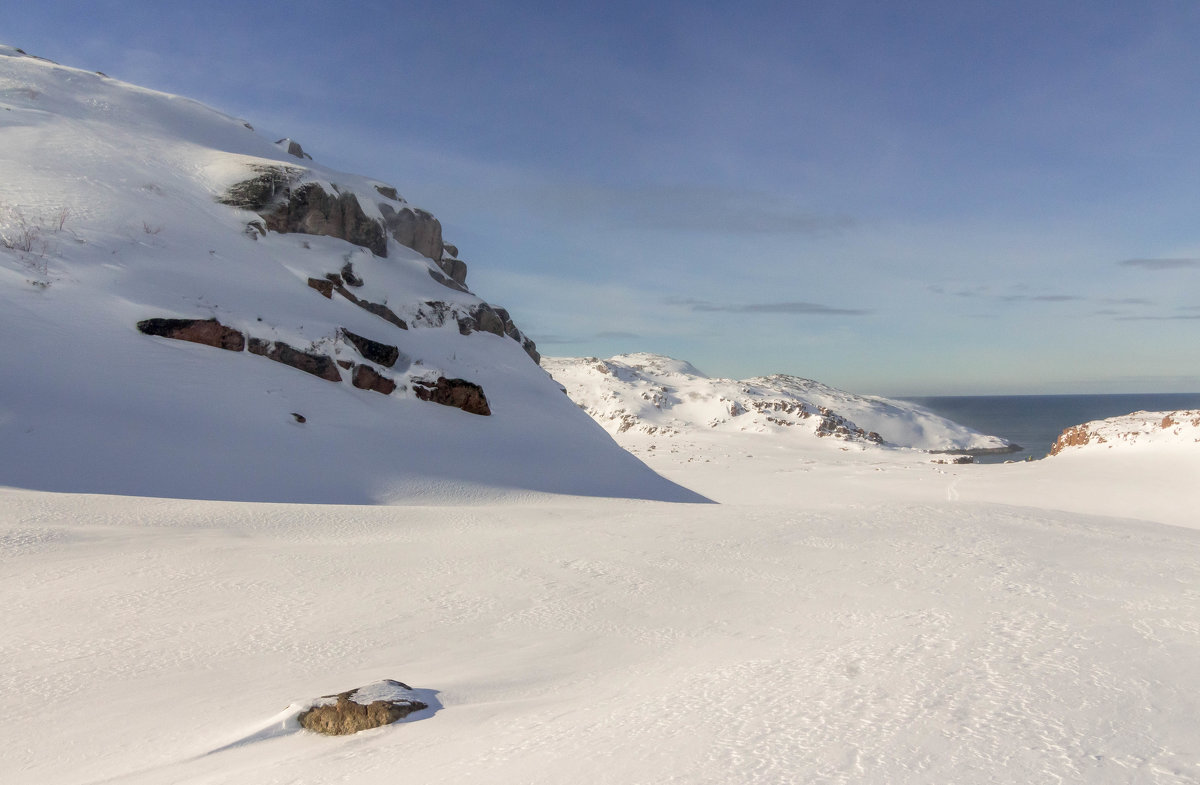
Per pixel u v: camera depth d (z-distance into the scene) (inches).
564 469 1793.8
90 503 832.9
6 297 1302.9
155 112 2401.6
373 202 2522.1
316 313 1777.8
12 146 1828.2
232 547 659.4
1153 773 167.5
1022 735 192.2
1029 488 1866.4
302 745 250.4
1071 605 381.7
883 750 183.0
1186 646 288.0
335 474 1333.7
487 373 2096.5
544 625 432.5
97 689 341.4
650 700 252.7
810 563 557.3
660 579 532.4
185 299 1550.2
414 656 379.6
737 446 4065.0
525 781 178.1
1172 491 1600.6
